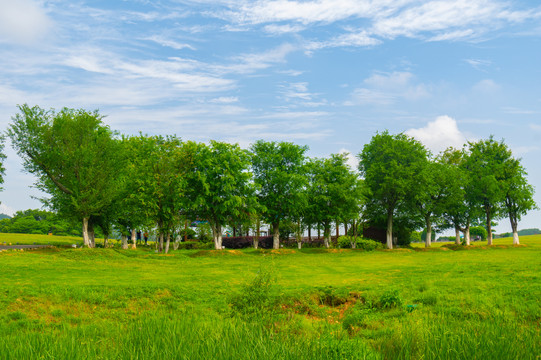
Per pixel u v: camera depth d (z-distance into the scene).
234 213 50.97
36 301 16.48
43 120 42.81
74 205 41.94
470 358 5.75
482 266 28.14
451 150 77.00
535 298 15.47
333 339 7.48
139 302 17.72
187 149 51.47
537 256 38.31
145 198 48.00
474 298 15.71
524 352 5.96
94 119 44.28
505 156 67.44
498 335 6.66
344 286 20.81
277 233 56.50
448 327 8.39
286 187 54.94
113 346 7.06
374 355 6.74
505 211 65.50
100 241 81.25
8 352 6.27
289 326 8.55
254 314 11.78
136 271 29.28
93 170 41.81
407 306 15.31
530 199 64.00
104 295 18.06
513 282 19.41
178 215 52.06
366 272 29.06
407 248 61.72
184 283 22.48
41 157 41.31
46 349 6.50
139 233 74.25
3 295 16.53
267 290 13.44
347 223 61.41
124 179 47.09
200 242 68.50
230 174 51.25
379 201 61.88
